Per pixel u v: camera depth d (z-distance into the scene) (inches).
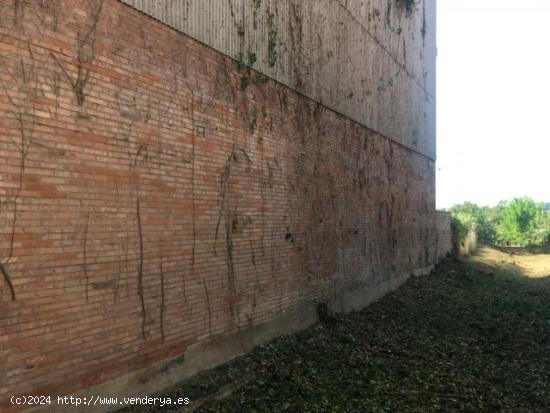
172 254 287.3
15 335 201.9
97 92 238.7
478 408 299.3
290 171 429.1
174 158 289.3
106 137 243.6
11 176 201.0
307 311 456.8
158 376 275.3
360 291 588.7
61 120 220.8
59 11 220.4
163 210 280.5
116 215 249.1
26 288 206.2
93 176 236.5
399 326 514.6
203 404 275.1
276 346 382.0
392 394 318.0
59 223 219.9
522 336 484.4
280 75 413.7
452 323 539.2
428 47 978.7
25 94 206.1
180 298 293.4
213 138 324.8
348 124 567.2
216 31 329.4
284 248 416.5
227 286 338.3
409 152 837.2
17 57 203.2
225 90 338.6
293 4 439.8
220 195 331.9
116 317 249.0
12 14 201.8
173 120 288.7
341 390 321.4
